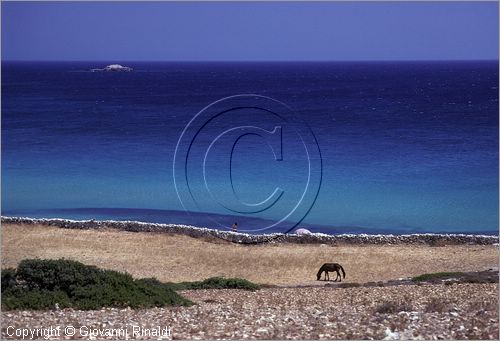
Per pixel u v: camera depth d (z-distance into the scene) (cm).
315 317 3362
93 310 3741
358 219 10869
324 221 10719
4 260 6869
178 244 7875
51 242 7825
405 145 18288
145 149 18038
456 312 3478
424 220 10862
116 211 11375
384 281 5844
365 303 4150
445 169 15112
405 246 8094
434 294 4566
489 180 13912
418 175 14475
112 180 14175
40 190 13200
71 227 8744
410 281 5722
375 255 7419
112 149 18175
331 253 7500
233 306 4016
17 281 3969
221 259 7106
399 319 3195
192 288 5322
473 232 10094
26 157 17112
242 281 5381
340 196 12550
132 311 3681
